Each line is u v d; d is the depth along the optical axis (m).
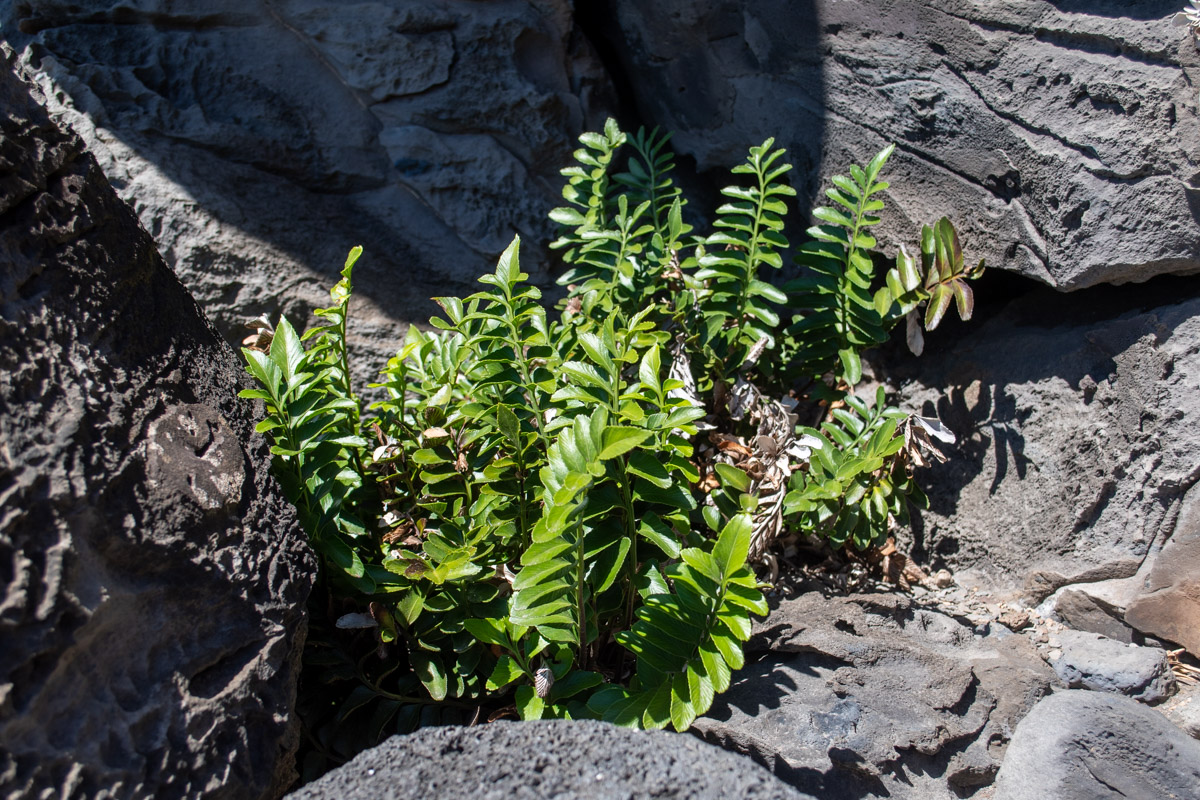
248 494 2.23
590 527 2.45
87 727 1.71
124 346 2.15
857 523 3.04
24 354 1.86
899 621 2.95
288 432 2.45
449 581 2.51
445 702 2.59
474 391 2.68
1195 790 2.36
